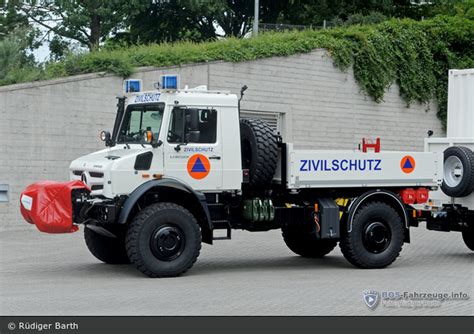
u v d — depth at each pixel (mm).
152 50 21359
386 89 24750
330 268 14117
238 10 41500
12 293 11125
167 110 13047
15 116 18891
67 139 19578
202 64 21500
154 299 10648
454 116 17891
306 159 13773
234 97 13531
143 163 12773
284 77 22797
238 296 10938
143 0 38656
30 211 12680
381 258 14039
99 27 39781
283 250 16734
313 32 23859
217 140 13344
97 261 14789
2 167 18750
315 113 23391
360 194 14391
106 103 20125
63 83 19500
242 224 13898
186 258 12695
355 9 39469
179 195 13148
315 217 14055
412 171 14609
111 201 12672
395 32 25062
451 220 15617
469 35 26203
